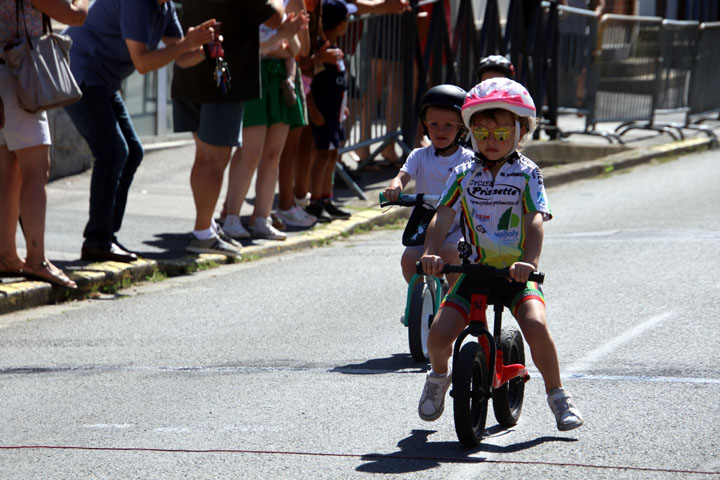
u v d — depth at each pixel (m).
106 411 17.62
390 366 19.98
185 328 23.47
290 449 15.37
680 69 59.31
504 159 15.60
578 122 64.62
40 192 25.67
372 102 41.84
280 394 18.28
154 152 48.22
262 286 27.78
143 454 15.35
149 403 18.02
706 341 20.55
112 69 27.56
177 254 30.70
